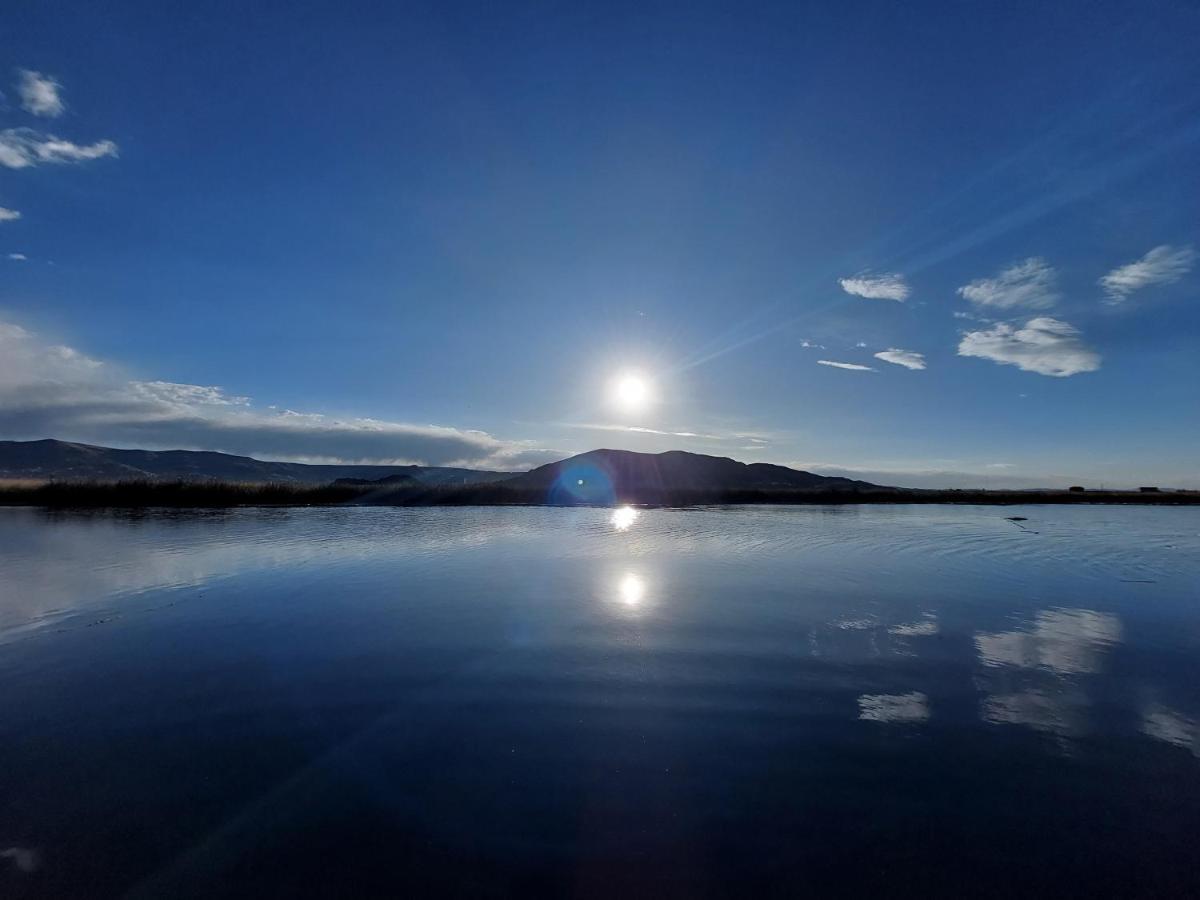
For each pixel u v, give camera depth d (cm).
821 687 760
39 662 847
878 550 1925
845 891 414
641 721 664
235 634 970
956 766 574
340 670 815
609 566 1566
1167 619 1087
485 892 411
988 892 414
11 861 444
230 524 2542
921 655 877
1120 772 566
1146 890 416
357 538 2103
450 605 1146
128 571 1467
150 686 763
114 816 496
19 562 1575
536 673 802
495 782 545
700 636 957
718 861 443
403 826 481
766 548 1945
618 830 477
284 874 429
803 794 528
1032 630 1012
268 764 577
